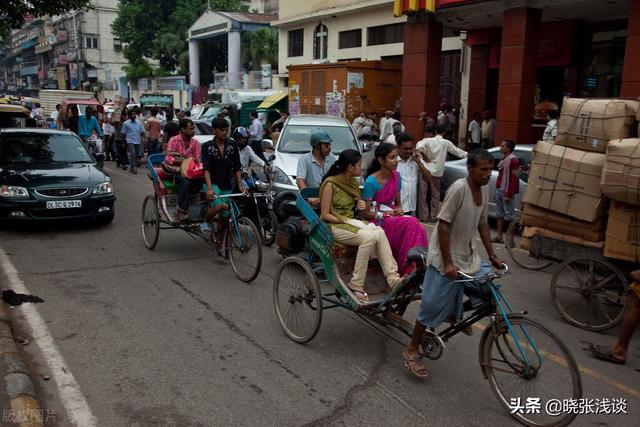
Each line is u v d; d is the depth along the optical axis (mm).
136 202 11664
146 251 7891
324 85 18031
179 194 7305
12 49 97625
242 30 38344
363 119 16547
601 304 5512
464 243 3904
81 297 5902
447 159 11797
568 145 5738
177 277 6711
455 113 19438
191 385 4105
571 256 5742
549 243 5922
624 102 5332
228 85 38188
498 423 3709
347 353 4746
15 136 9844
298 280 4996
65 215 8664
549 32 15922
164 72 50188
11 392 3744
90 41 61812
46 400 3854
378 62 17547
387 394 4055
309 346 4867
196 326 5230
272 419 3680
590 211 5445
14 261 7191
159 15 50219
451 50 19688
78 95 35500
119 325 5191
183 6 48188
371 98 17625
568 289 5691
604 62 15164
